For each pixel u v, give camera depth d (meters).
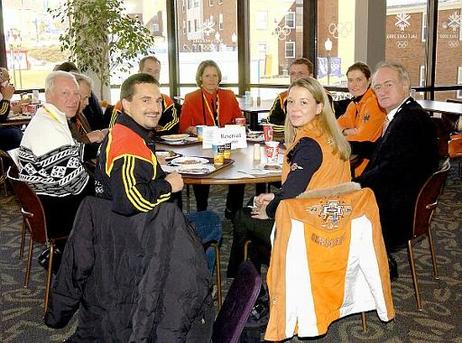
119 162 2.20
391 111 3.15
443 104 6.18
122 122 2.34
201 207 4.54
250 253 2.89
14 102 6.39
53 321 2.09
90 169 3.37
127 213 1.92
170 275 1.90
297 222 2.19
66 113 3.20
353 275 2.32
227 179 2.86
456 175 6.18
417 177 2.91
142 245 1.90
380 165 2.91
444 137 4.44
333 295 2.29
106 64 7.65
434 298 3.21
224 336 1.89
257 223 2.87
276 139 4.02
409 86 3.13
